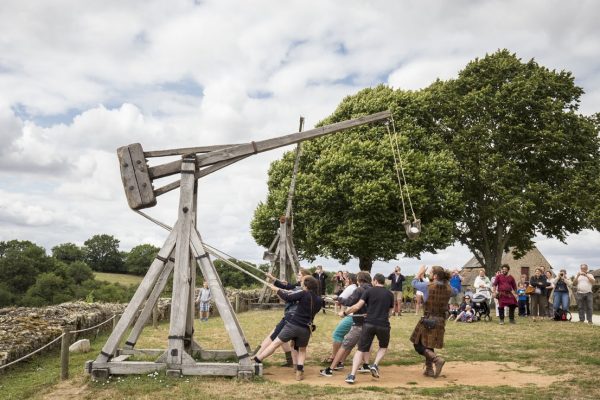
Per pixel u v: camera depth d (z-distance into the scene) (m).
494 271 34.25
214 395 7.98
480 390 8.27
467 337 14.66
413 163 30.16
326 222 31.47
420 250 31.05
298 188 32.53
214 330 16.45
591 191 30.08
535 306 20.50
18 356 10.88
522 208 29.75
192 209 10.13
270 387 8.48
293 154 35.53
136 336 10.75
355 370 8.96
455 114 33.69
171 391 8.29
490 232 35.56
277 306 26.53
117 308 20.11
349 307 9.67
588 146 31.45
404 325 17.81
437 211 31.11
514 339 14.20
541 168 31.83
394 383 8.95
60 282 61.25
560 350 12.30
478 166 31.53
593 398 7.75
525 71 32.69
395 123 32.72
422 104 33.41
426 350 9.52
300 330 9.20
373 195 29.06
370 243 30.72
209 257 9.83
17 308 16.38
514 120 31.25
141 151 10.29
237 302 24.16
